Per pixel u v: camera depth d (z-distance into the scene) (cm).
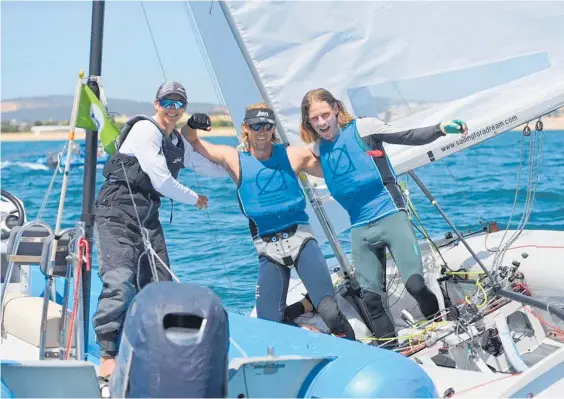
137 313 883
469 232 1817
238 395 966
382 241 1480
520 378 1087
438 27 1538
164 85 1282
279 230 1447
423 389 987
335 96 1548
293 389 1002
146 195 1275
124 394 889
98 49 1180
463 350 1473
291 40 1519
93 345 1413
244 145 1473
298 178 1559
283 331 1138
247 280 2355
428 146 1552
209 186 4694
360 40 1536
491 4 1521
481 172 4097
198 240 2936
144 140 1252
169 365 854
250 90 1611
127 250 1246
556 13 1509
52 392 954
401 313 1619
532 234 1714
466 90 1562
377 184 1476
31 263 1279
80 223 1138
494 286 1508
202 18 1600
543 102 1516
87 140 1176
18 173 6888
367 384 960
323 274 1428
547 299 1572
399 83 1567
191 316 891
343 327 1409
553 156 4238
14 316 1454
